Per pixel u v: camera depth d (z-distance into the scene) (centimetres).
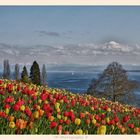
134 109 1484
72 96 1409
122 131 871
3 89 1142
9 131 725
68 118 877
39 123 788
